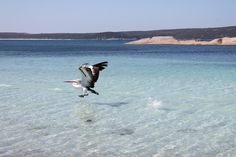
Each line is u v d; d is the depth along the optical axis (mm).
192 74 33625
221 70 37562
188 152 11492
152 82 27953
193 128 14414
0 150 11484
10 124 14789
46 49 113938
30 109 17797
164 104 19250
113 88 24797
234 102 19719
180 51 94625
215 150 11680
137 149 11781
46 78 30469
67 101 20047
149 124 15039
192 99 20641
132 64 46719
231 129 14234
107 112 17328
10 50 102688
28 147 11844
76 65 44750
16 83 27141
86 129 14156
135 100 20406
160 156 11125
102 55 73125
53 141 12539
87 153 11344
